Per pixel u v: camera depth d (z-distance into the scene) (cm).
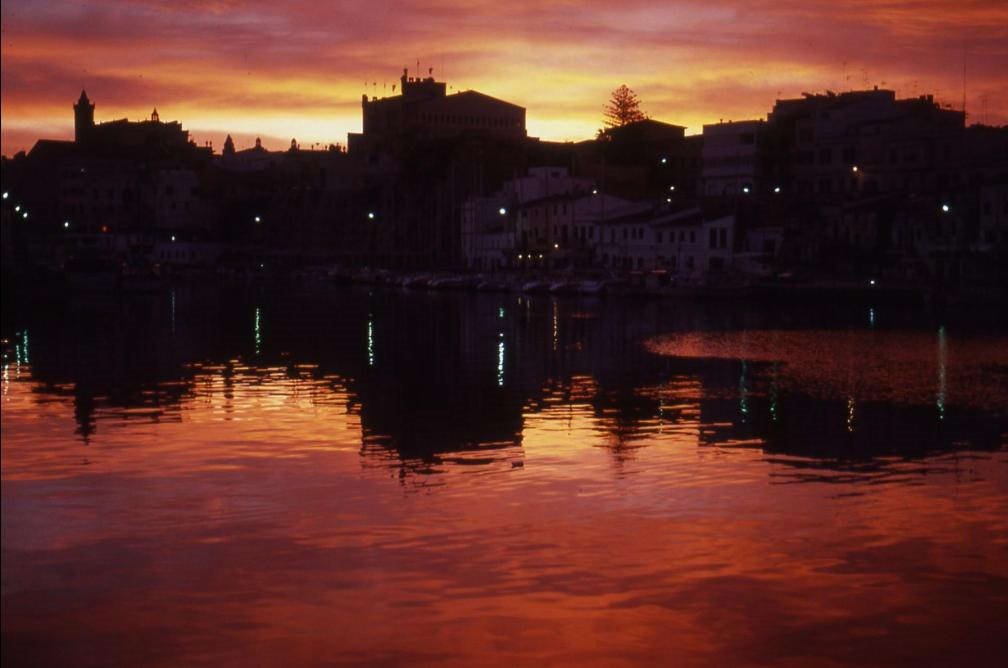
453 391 5784
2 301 11744
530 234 18838
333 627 2509
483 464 3931
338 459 4000
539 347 8162
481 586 2733
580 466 3906
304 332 9450
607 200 17650
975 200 12950
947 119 15700
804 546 3019
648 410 5172
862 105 16512
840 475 3803
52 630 2497
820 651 2417
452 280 17262
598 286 14462
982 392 5791
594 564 2872
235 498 3459
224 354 7612
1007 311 11069
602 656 2386
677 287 13525
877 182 15462
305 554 2941
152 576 2791
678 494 3525
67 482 3647
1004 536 3112
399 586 2730
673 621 2547
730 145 18100
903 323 10181
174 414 4969
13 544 3017
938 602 2656
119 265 16150
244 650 2408
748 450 4216
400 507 3359
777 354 7644
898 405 5341
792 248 14288
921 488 3628
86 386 5897
